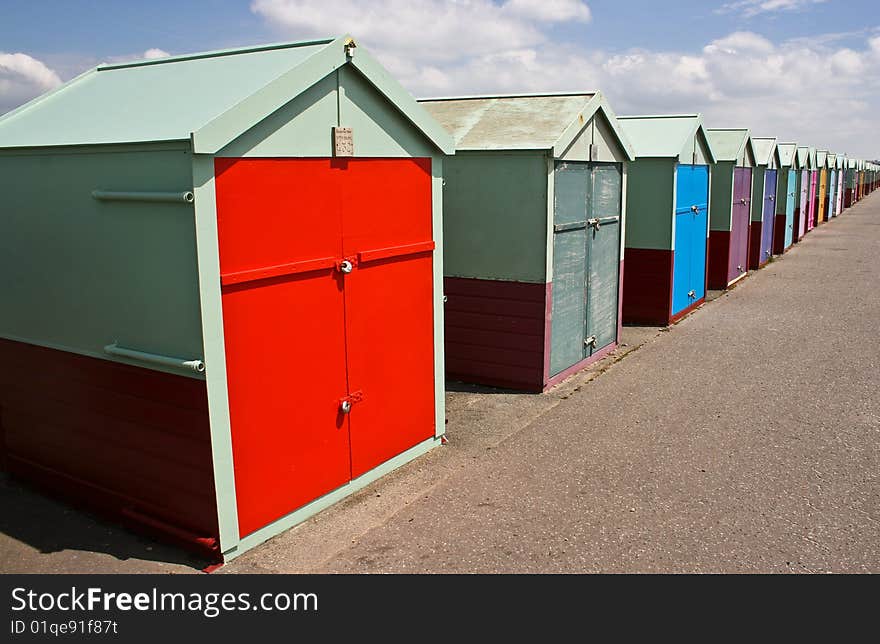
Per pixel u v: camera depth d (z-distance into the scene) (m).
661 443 6.18
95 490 4.81
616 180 8.95
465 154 7.65
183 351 4.08
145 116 4.34
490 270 7.77
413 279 5.55
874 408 7.03
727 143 14.38
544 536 4.60
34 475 5.22
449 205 7.88
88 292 4.50
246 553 4.39
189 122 3.94
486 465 5.72
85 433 4.79
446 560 4.32
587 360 8.73
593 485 5.35
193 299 3.96
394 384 5.49
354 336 5.04
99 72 5.68
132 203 4.11
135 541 4.54
